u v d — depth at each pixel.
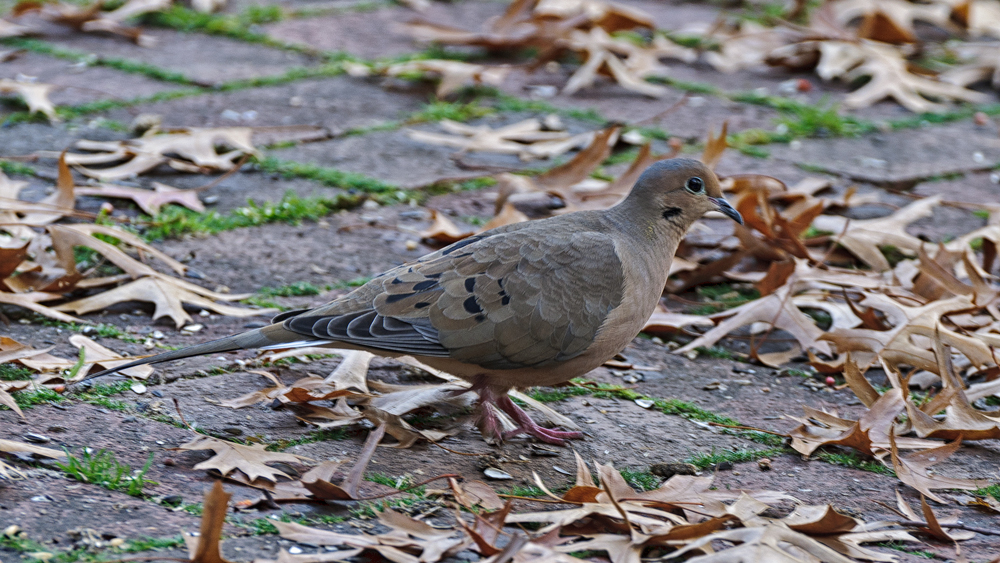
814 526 6.57
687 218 8.59
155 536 6.23
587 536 6.57
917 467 7.61
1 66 16.98
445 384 8.79
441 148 15.00
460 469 7.63
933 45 20.55
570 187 12.62
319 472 6.96
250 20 20.05
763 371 9.80
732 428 8.57
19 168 12.98
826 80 18.77
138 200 12.22
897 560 6.60
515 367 7.77
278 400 8.34
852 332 9.49
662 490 7.00
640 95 17.67
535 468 7.74
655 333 10.48
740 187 12.84
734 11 22.80
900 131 16.58
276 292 10.55
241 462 7.11
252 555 6.12
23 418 7.68
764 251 11.50
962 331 9.68
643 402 8.98
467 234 11.76
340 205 12.80
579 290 7.81
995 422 8.17
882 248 12.52
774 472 7.86
